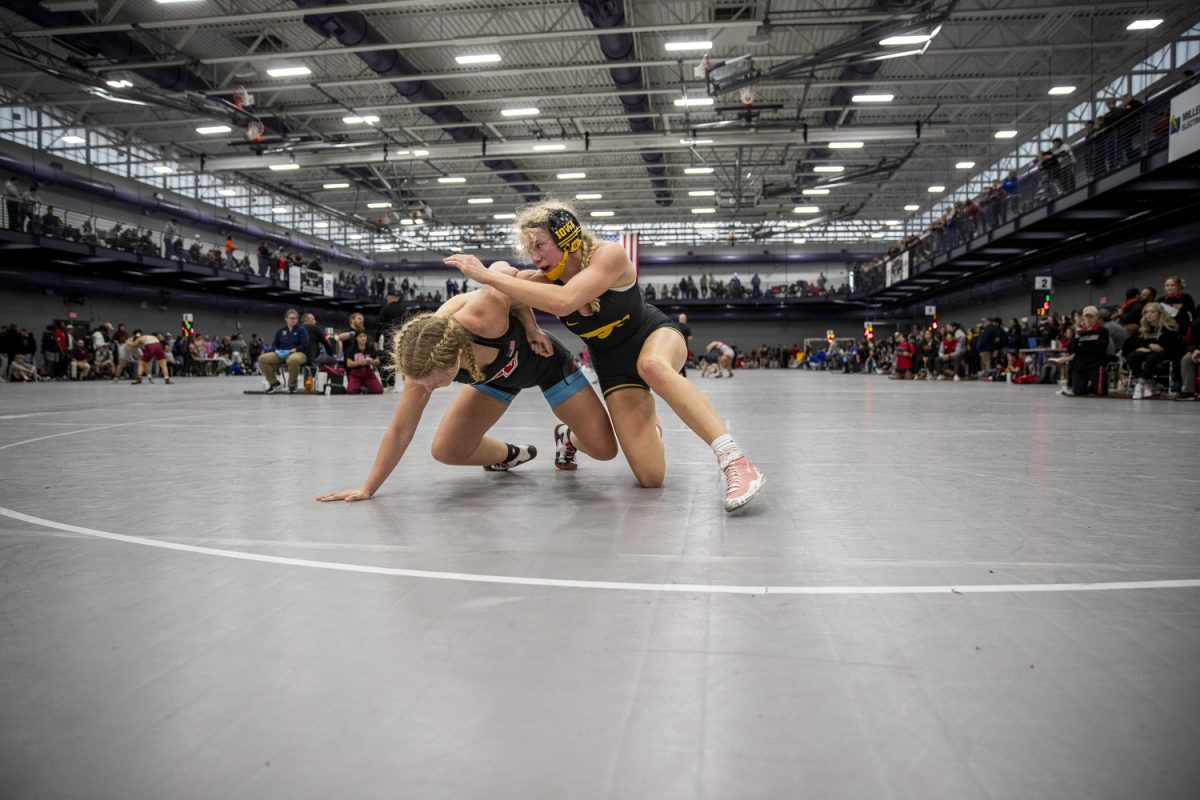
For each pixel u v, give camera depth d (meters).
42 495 3.12
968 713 1.08
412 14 18.50
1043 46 19.23
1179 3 18.28
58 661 1.30
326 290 37.78
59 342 24.39
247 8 18.22
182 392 14.59
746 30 18.30
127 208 31.38
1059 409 8.71
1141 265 21.53
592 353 3.39
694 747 0.99
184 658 1.31
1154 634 1.41
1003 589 1.71
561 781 0.91
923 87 24.39
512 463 3.94
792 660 1.29
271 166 27.00
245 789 0.90
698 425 2.92
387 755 0.98
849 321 47.75
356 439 5.57
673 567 1.93
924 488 3.22
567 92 23.41
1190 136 13.63
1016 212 22.27
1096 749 0.97
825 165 30.23
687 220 43.03
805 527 2.43
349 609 1.59
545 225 2.97
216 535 2.33
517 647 1.36
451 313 2.89
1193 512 2.65
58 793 0.89
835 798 0.86
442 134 29.42
